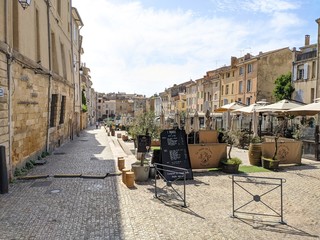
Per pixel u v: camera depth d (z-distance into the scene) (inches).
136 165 406.3
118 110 4788.4
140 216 265.9
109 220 255.4
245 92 1624.0
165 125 813.2
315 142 600.1
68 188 355.3
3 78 368.2
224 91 1898.4
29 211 273.9
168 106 3206.2
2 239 215.6
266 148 526.3
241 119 1162.0
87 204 296.5
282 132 849.5
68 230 233.6
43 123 596.1
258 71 1504.7
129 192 341.7
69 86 965.8
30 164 484.1
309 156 616.7
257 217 269.0
